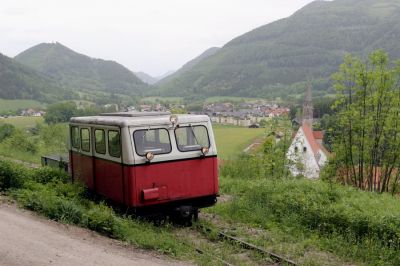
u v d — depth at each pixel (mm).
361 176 23219
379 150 22891
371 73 22031
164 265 7414
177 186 10234
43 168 13680
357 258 8492
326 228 10180
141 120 9938
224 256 8211
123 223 9453
